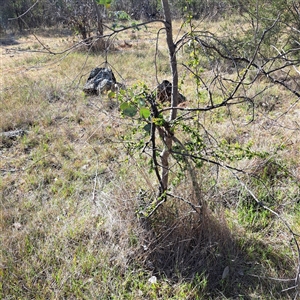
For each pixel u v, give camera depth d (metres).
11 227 3.00
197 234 2.74
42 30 14.34
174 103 2.50
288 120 4.55
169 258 2.66
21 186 3.65
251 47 6.29
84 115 5.17
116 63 7.92
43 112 5.27
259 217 3.04
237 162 3.46
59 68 7.76
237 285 2.48
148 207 2.67
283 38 7.04
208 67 6.46
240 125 4.59
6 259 2.62
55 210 3.20
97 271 2.56
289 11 6.30
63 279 2.50
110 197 3.00
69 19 9.78
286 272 2.53
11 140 4.57
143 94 2.30
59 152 4.23
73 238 2.83
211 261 2.62
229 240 2.73
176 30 8.91
